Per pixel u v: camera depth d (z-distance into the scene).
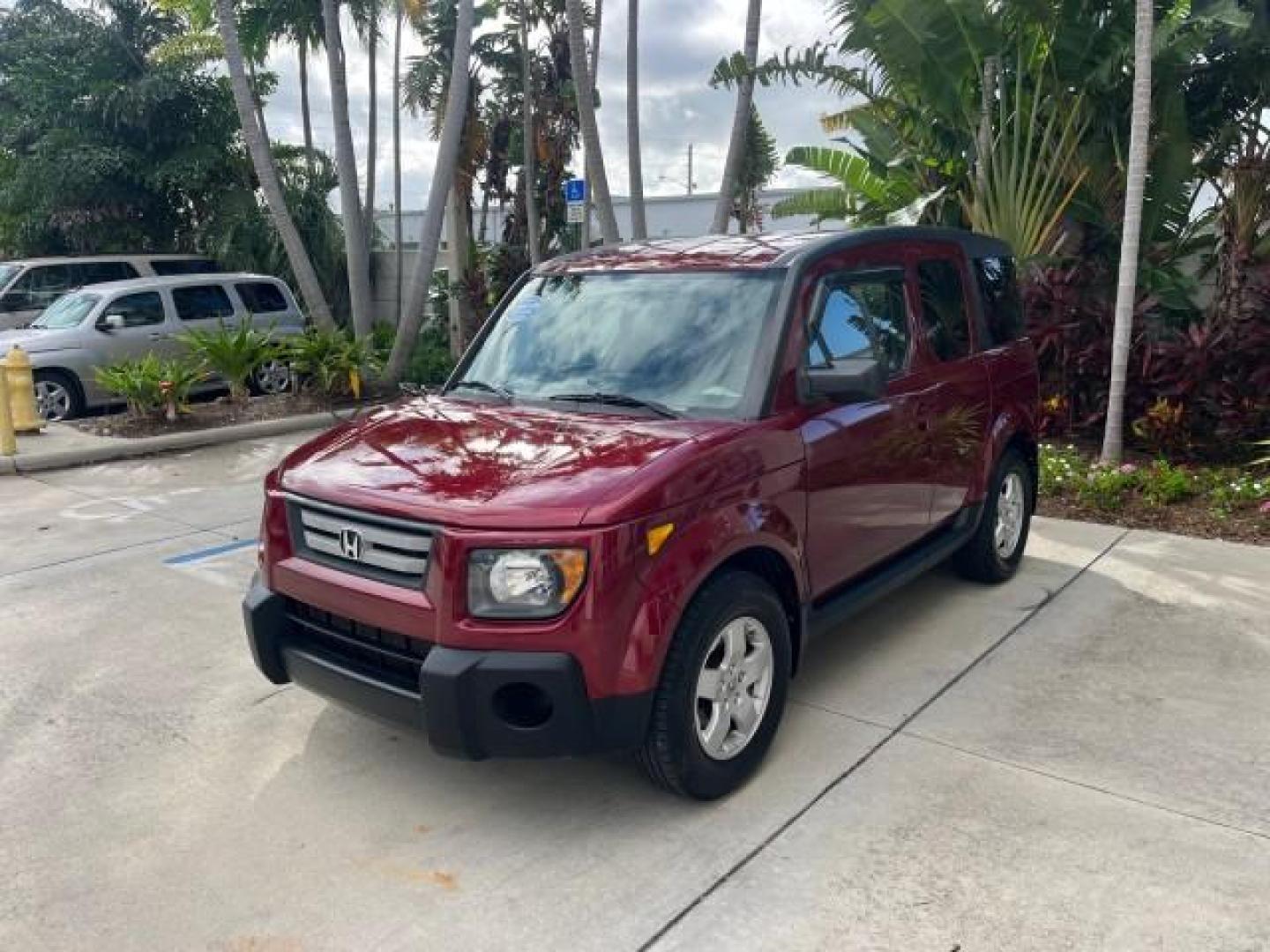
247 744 4.20
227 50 12.71
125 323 12.65
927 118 11.08
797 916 3.03
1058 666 4.77
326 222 18.78
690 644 3.40
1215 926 2.94
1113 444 8.25
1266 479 7.45
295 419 11.55
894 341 4.74
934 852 3.32
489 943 2.95
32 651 5.24
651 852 3.36
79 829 3.59
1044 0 9.05
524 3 16.34
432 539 3.26
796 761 3.93
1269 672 4.67
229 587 6.23
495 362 4.70
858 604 4.45
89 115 18.39
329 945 2.96
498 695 3.22
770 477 3.75
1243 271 8.82
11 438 9.68
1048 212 10.09
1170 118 9.56
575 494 3.25
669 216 29.89
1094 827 3.45
